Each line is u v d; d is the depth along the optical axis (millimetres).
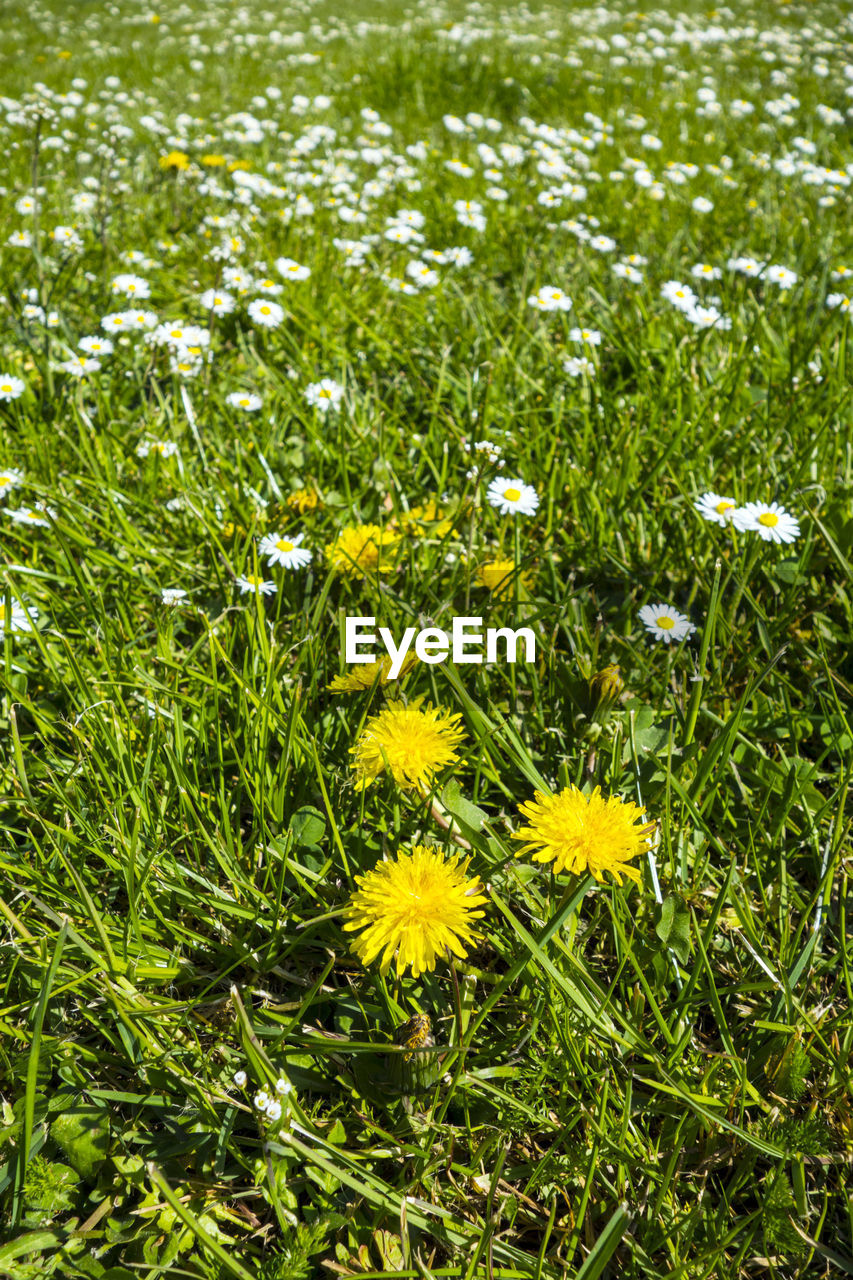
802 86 1851
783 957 444
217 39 2523
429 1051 403
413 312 821
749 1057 433
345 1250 394
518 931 403
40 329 777
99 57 2199
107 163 1068
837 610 574
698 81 1905
